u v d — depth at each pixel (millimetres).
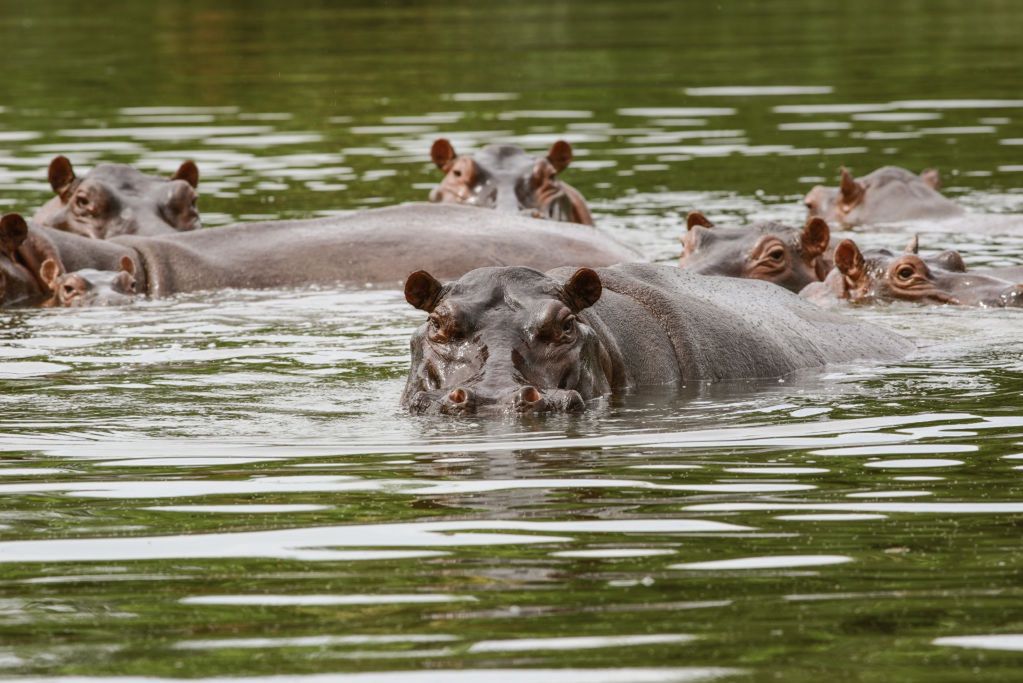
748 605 13852
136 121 62656
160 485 18500
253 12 106625
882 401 22969
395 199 48094
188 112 64750
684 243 38125
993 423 21234
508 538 15977
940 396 23328
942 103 63719
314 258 38938
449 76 73625
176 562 15445
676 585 14438
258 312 33812
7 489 18453
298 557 15484
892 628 13211
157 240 39094
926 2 105375
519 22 97000
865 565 14953
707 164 54188
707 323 25188
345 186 50344
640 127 60781
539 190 45812
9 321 32844
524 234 40219
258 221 44469
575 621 13477
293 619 13695
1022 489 17688
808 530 16172
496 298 22125
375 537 16094
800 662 12453
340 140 58656
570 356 21828
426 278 22266
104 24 99375
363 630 13375
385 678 12281
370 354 27953
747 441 20281
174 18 102875
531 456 19375
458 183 46031
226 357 27766
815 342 27016
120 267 37812
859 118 61375
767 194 49094
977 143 56312
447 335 21812
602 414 21781
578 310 22625
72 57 82062
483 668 12453
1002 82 67938
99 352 28484
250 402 23469
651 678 12180
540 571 14891
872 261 35125
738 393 23500
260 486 18297
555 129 60562
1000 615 13484
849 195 46594
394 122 62312
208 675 12414
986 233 42844
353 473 18781
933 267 35031
